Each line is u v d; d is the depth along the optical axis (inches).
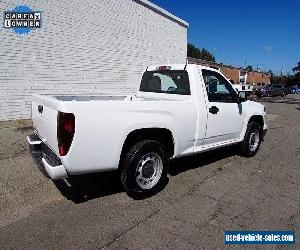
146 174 168.9
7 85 415.5
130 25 577.0
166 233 134.4
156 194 175.8
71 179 195.3
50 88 459.2
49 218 145.6
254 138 265.3
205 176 209.5
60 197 169.5
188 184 193.2
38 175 203.2
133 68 595.2
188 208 159.2
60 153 139.3
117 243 126.0
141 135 170.2
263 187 192.2
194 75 198.8
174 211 155.3
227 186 191.9
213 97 212.8
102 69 531.5
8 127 376.8
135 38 591.8
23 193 174.1
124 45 568.4
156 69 227.5
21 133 342.0
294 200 173.2
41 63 444.8
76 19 479.5
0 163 228.8
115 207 158.2
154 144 166.4
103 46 528.1
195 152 200.4
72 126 136.6
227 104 222.7
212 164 238.2
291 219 150.5
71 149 138.0
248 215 153.3
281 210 159.9
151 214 151.6
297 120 553.9
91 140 142.9
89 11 497.0
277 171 226.2
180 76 205.3
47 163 144.6
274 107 852.6
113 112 149.0
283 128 449.1
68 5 466.0
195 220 146.6
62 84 473.4
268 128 446.3
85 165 144.1
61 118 135.8
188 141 192.2
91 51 508.4
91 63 511.2
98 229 136.4
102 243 125.7
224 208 160.2
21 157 245.4
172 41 697.6
